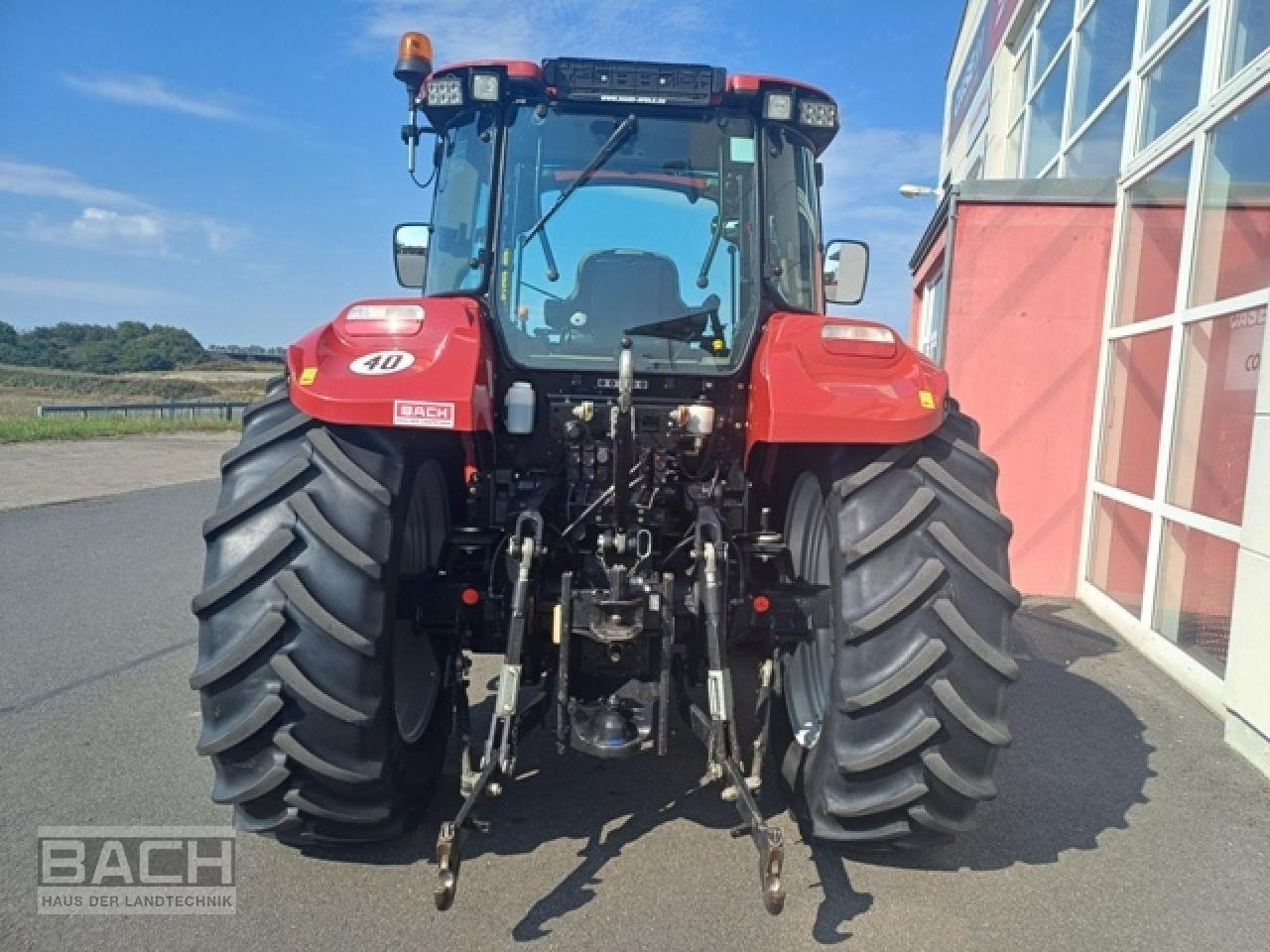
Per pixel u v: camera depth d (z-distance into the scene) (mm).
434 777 3002
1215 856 3006
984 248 6480
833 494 2719
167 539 8281
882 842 2664
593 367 3197
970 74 13570
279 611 2418
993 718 2510
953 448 2787
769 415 2646
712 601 2594
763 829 2230
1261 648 3740
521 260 3273
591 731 2580
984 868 2889
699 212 3295
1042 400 6520
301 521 2471
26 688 4332
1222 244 4902
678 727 3785
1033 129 9812
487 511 3195
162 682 4430
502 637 2877
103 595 6188
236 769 2498
